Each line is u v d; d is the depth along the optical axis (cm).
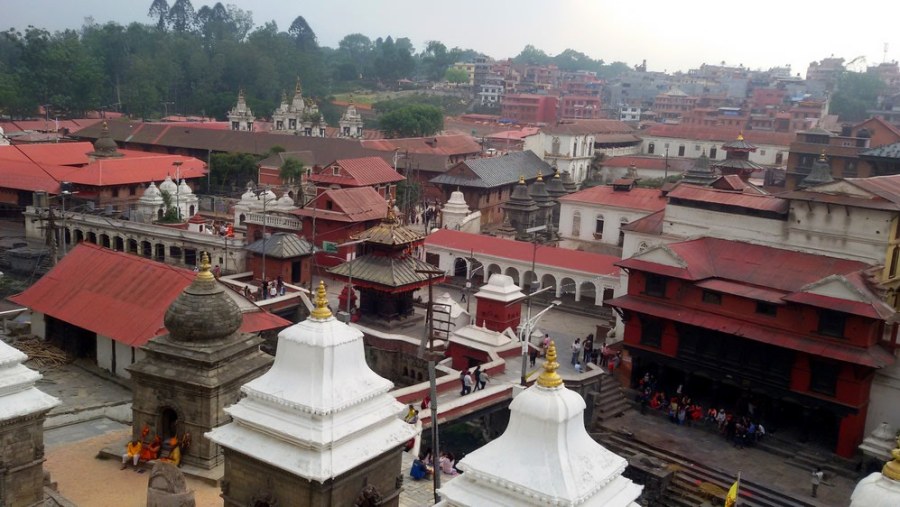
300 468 2248
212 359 3186
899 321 4841
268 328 4850
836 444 4947
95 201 10638
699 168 10606
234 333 3381
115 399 4278
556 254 7681
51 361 4747
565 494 1831
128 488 3156
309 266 7662
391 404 2527
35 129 15788
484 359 5591
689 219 6369
